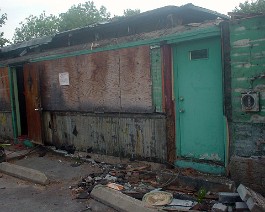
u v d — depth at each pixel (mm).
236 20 4715
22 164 7676
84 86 7453
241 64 4746
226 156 5137
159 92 5973
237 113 4887
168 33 5828
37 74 8672
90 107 7387
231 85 4906
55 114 8453
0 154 7773
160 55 5855
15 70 9867
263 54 4516
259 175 4621
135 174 5988
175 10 6246
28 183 6270
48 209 4977
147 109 6203
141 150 6496
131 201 4656
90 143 7598
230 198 4430
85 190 5605
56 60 8062
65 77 7887
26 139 9523
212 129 5488
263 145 4645
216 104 5387
